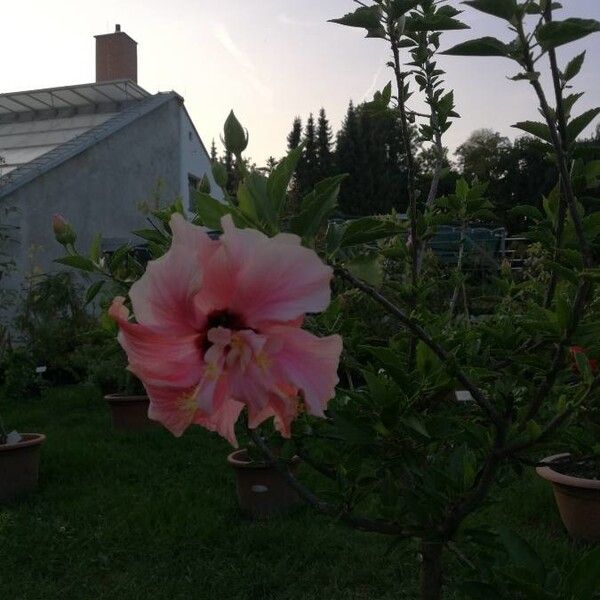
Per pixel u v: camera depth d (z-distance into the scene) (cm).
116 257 167
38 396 804
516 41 110
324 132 3603
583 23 103
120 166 1415
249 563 338
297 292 89
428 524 157
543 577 133
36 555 351
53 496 441
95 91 1580
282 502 407
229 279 89
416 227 193
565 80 126
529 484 432
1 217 1145
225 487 453
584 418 157
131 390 645
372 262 122
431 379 149
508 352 163
